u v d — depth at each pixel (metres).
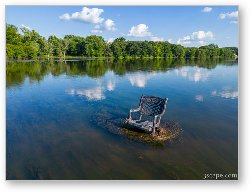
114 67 44.50
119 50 104.88
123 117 12.44
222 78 28.48
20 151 8.89
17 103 15.45
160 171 7.68
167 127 11.16
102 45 105.56
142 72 35.06
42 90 19.72
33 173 7.59
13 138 9.99
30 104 15.19
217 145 9.48
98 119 12.13
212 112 13.73
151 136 10.05
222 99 17.06
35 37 79.56
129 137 9.97
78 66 45.59
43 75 29.58
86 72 34.06
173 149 9.06
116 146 9.22
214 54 128.50
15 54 64.25
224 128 11.25
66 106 14.68
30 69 37.03
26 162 8.18
